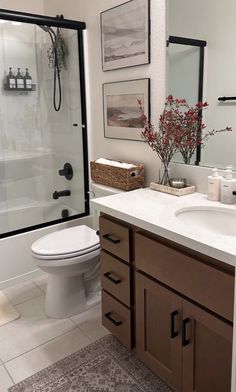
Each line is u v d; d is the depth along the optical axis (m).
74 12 2.54
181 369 1.42
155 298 1.50
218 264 1.19
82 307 2.18
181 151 1.89
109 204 1.67
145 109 2.05
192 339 1.34
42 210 2.94
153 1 1.87
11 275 2.52
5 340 1.93
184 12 1.73
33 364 1.75
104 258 1.78
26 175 3.00
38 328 2.03
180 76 1.81
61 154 2.91
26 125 2.93
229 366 1.21
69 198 2.94
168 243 1.38
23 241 2.54
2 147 2.88
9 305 2.27
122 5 2.06
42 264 1.97
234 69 1.58
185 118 1.82
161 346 1.52
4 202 2.94
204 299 1.25
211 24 1.63
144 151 2.13
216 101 1.68
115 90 2.26
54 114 2.87
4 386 1.62
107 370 1.69
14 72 2.82
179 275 1.33
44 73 2.83
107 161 2.25
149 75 1.99
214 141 1.73
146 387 1.59
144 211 1.54
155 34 1.90
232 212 1.53
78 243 2.05
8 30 2.71
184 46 1.76
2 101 2.83
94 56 2.41
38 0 2.87
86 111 2.61
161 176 1.98
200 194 1.81
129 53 2.08
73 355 1.80
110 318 1.82
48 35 2.73
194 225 1.60
